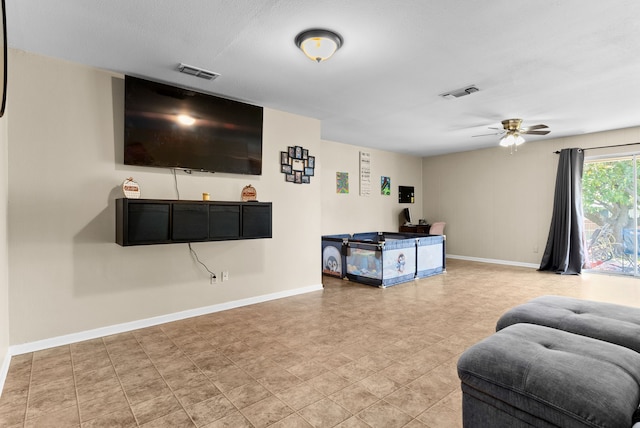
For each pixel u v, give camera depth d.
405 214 7.69
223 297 3.81
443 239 5.94
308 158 4.61
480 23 2.29
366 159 7.05
